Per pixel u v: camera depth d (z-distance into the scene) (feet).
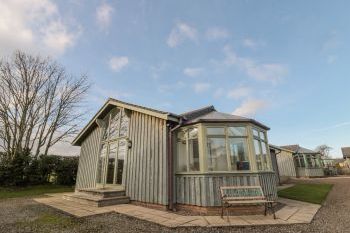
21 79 61.57
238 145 27.45
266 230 17.98
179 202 27.17
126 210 25.85
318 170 88.17
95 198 29.63
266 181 27.91
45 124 65.46
